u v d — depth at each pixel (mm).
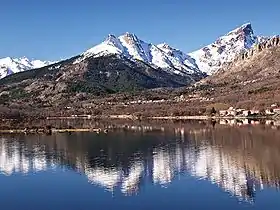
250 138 153250
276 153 117000
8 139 171375
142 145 143750
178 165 103750
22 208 72062
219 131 184750
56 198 77188
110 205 72500
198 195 76688
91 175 95125
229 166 100562
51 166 106375
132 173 96188
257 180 86125
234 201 72688
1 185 87000
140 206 71438
